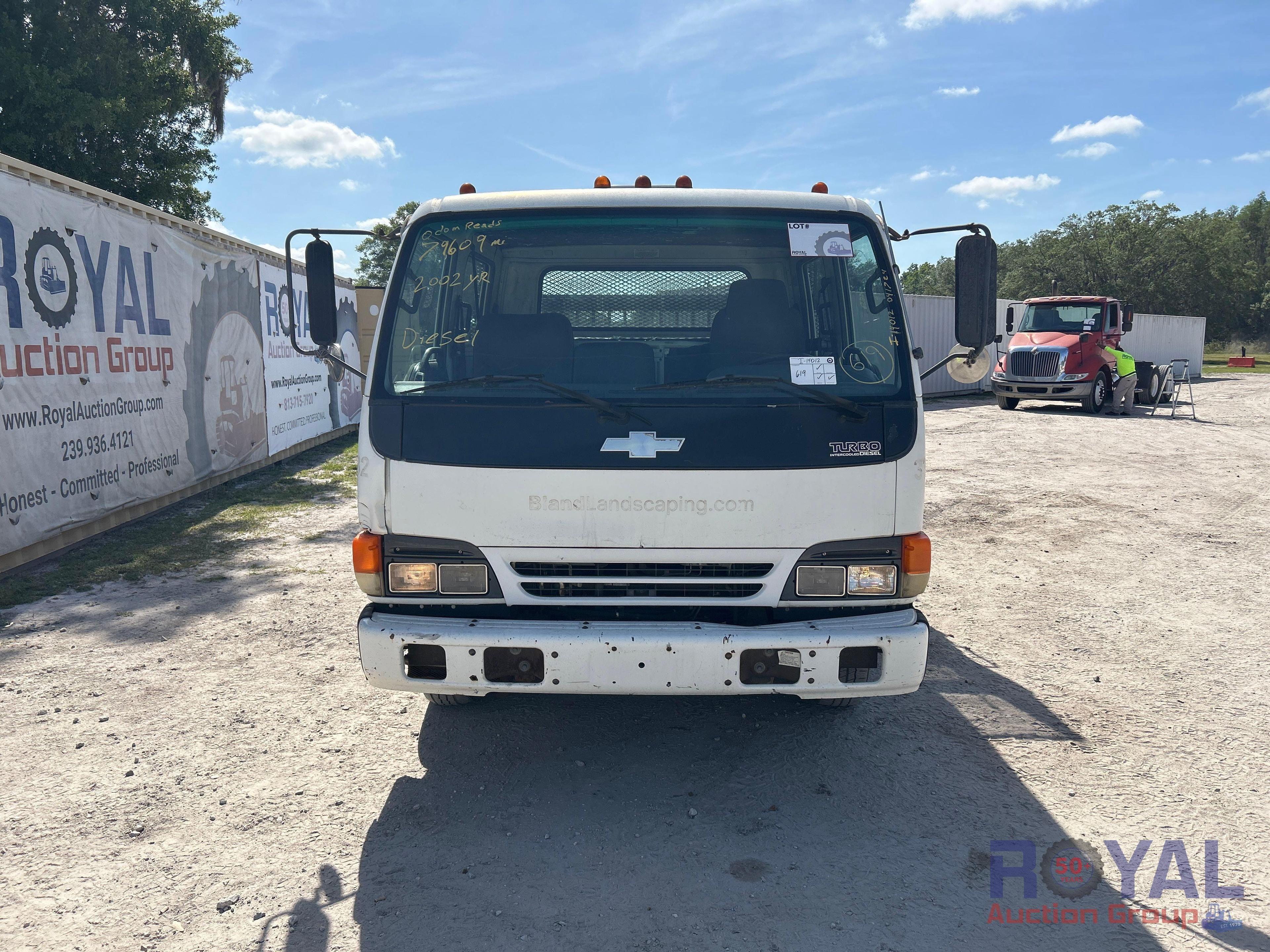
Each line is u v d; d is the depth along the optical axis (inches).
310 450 568.4
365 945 103.9
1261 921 109.4
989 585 262.2
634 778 145.7
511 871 119.4
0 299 250.1
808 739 159.6
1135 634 218.8
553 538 125.9
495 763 150.6
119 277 315.9
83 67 948.6
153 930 106.7
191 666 193.3
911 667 125.1
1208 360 2516.0
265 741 157.9
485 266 139.6
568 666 123.0
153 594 247.6
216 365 403.5
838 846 125.8
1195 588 258.4
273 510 368.8
